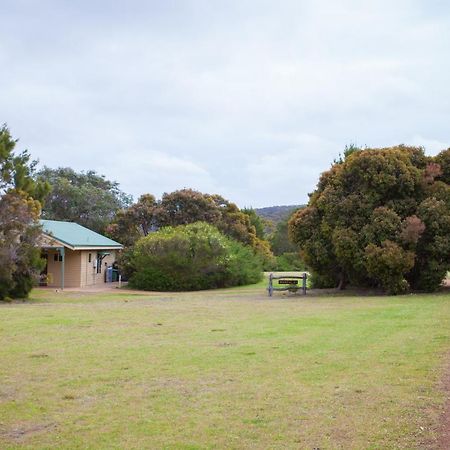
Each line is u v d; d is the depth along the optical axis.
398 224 21.97
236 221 49.94
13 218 22.39
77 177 59.84
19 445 5.50
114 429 5.95
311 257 24.44
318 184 25.36
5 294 22.73
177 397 7.10
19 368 8.70
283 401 6.89
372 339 10.98
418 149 24.59
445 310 15.73
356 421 6.12
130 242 44.44
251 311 16.59
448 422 6.05
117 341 11.11
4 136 25.08
